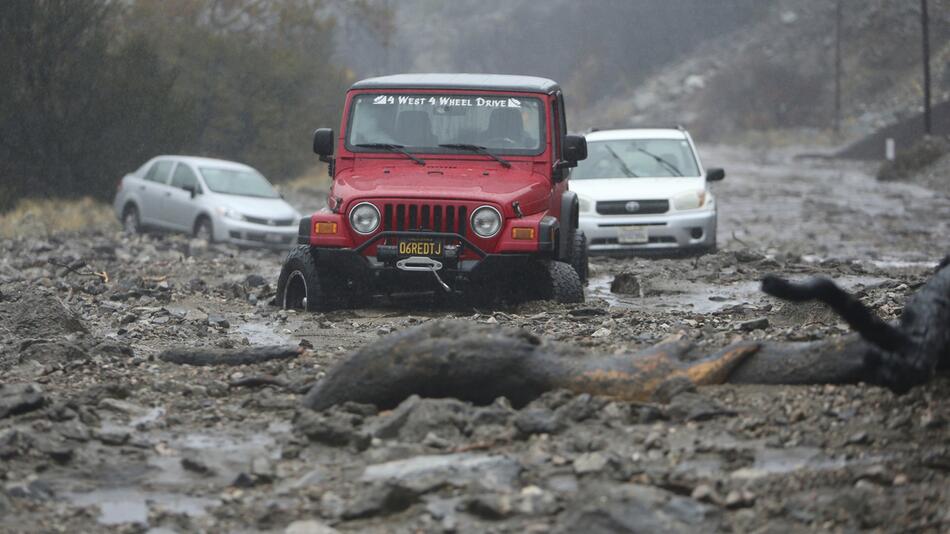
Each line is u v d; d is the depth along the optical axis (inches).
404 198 1387.8
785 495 626.5
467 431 748.6
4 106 3543.3
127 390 889.5
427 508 623.8
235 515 629.0
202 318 1369.3
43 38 3641.7
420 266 1384.1
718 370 809.5
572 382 797.9
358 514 615.2
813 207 4190.5
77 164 3659.0
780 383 807.1
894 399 761.6
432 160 1504.7
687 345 831.1
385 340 813.9
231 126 4776.1
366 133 1526.8
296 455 730.2
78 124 3656.5
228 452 740.0
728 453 693.9
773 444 707.4
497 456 707.4
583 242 1738.4
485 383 796.6
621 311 1381.6
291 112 5007.4
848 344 801.6
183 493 668.7
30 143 3604.8
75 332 1179.9
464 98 1525.6
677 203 2315.5
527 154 1498.5
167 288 1656.0
